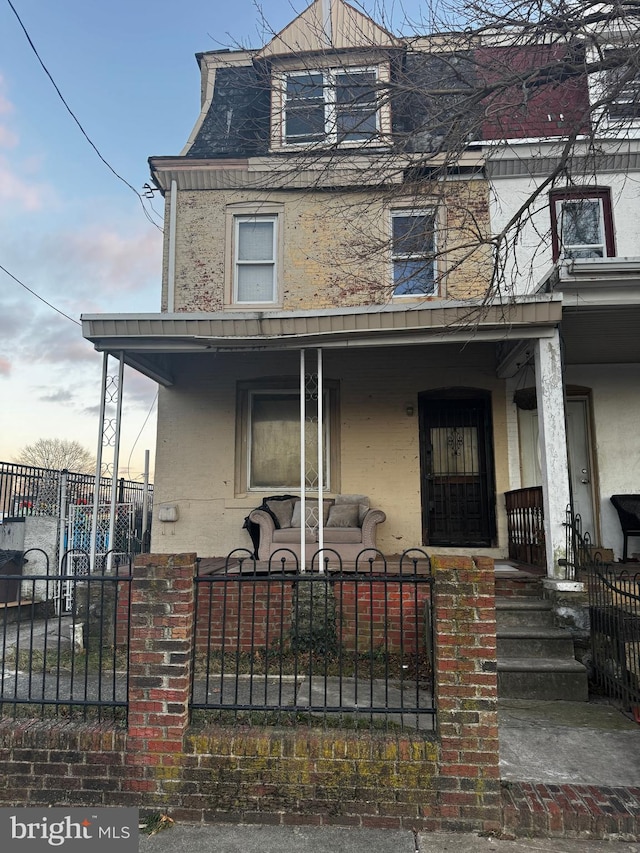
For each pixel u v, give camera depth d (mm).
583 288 6102
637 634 4809
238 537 8461
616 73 6723
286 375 8680
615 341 7359
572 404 8586
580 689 4961
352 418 8578
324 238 8859
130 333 6527
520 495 7414
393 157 6781
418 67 6668
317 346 6566
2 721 3611
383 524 8312
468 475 8578
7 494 9148
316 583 5922
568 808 3143
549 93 8328
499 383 8391
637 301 6047
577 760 3764
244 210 9062
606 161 8141
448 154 6184
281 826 3217
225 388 8742
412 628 5781
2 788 3430
